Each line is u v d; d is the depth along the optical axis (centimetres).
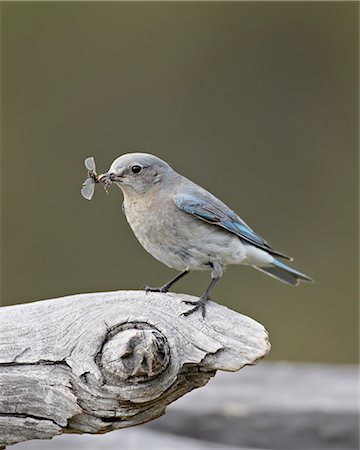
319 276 1822
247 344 627
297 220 1859
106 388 616
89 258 1766
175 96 1922
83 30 1936
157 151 1895
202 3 1952
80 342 630
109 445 798
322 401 868
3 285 1773
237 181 1884
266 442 845
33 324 643
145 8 1939
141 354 605
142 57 1933
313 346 1770
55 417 633
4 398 635
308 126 1908
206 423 852
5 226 1816
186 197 813
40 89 1905
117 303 642
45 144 1878
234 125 1906
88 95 1911
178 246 820
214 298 1747
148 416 638
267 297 1748
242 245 845
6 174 1850
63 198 1834
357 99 1920
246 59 1934
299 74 1936
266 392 917
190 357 625
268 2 1956
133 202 830
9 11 1917
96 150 1888
